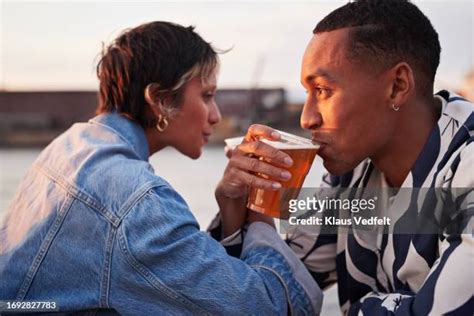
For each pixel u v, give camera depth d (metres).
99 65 1.43
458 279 1.01
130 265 1.13
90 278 1.15
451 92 1.25
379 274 1.33
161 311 1.14
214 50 1.46
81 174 1.20
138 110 1.39
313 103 1.17
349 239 1.37
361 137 1.16
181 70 1.38
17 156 9.45
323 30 1.17
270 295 1.21
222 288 1.14
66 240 1.17
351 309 1.26
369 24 1.13
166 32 1.39
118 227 1.14
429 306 1.03
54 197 1.20
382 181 1.31
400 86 1.14
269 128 1.21
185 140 1.46
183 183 5.57
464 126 1.16
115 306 1.14
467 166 1.09
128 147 1.29
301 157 1.16
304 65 1.17
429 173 1.17
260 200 1.23
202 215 3.71
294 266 1.31
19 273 1.18
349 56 1.12
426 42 1.17
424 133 1.19
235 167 1.24
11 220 1.26
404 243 1.21
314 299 1.30
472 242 1.02
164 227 1.13
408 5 1.18
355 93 1.13
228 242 1.38
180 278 1.12
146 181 1.17
